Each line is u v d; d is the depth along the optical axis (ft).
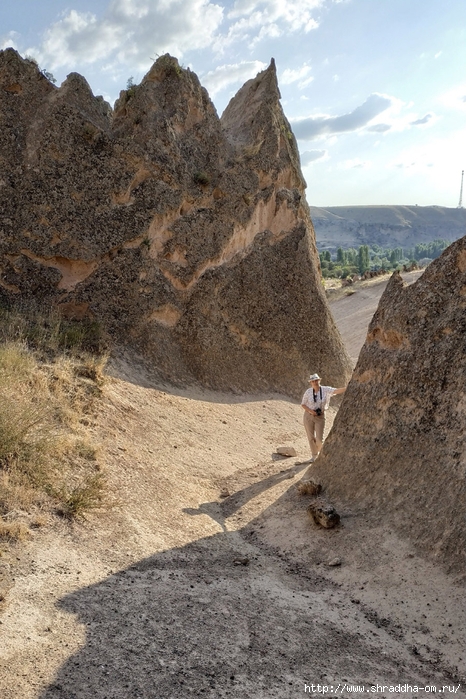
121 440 29.04
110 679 12.23
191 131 52.47
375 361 26.86
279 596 18.33
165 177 47.26
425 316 25.03
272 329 52.65
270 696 12.69
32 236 40.68
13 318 35.04
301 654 14.80
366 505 23.73
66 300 40.42
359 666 14.66
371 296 136.36
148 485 25.66
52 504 19.90
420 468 22.24
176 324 46.11
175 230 47.50
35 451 21.90
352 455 26.12
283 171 59.06
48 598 14.82
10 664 11.98
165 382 41.60
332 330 58.29
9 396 24.49
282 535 23.75
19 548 16.70
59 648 12.93
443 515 19.89
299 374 53.52
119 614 14.97
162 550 20.22
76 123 44.27
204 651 14.03
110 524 20.49
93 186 43.65
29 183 41.50
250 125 59.57
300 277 56.65
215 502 27.68
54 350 34.01
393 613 17.61
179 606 16.19
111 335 40.78
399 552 20.13
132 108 48.29
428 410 23.15
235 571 20.04
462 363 22.63
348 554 21.17
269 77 62.18
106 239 42.78
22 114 43.62
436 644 15.98
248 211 53.62
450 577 18.07
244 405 45.78
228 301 50.14
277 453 37.55
